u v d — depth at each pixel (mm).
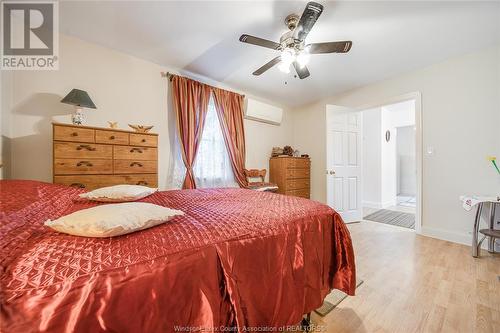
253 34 2076
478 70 2369
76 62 2133
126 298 532
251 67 2797
